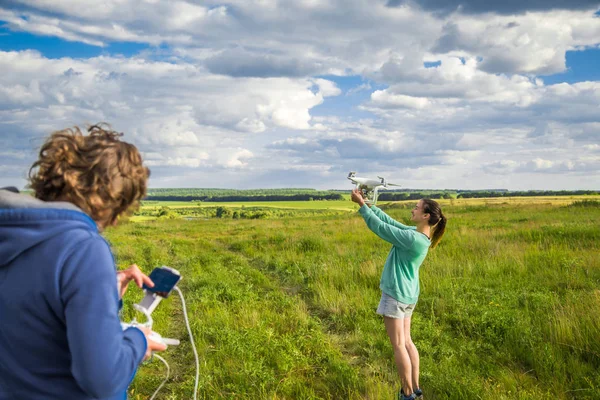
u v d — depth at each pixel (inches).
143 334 62.2
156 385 198.7
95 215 61.0
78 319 51.6
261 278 422.3
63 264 53.2
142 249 656.4
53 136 60.0
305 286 390.3
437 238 183.0
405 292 165.9
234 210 3545.8
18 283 53.1
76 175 57.7
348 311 299.4
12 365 54.2
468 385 182.9
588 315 238.2
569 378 194.7
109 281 54.7
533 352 211.8
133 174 61.9
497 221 870.4
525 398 170.1
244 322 271.0
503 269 403.5
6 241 53.2
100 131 63.7
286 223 1233.4
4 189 58.2
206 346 237.6
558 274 370.6
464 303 300.4
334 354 223.8
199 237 937.5
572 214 968.3
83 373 51.3
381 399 178.5
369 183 182.4
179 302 339.9
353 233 747.4
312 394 182.4
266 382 189.6
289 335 247.3
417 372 174.7
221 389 191.3
